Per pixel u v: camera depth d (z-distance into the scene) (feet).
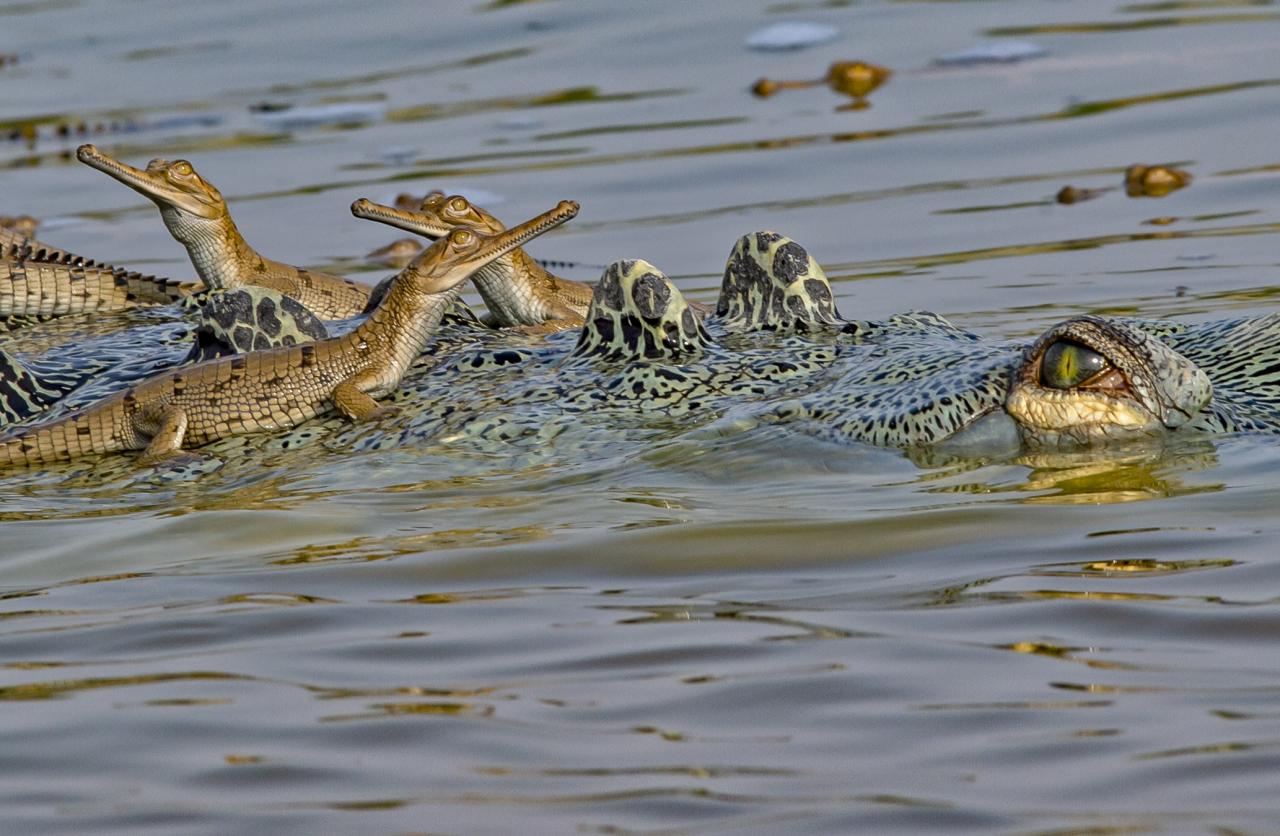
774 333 63.21
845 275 89.40
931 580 41.32
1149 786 29.76
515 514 49.14
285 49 165.68
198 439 59.26
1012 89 129.59
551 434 55.93
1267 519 44.27
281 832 29.50
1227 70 128.36
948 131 119.75
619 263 61.21
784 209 104.27
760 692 34.65
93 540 49.70
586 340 61.72
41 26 185.57
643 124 128.57
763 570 42.96
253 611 41.75
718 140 121.90
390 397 61.21
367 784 31.22
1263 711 32.48
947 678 34.94
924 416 52.75
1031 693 33.99
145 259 102.53
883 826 28.78
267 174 121.70
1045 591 39.86
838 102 130.72
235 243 84.79
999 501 47.34
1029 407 51.85
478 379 61.41
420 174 117.50
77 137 137.90
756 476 51.34
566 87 143.02
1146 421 51.55
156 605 42.83
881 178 109.81
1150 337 53.11
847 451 52.54
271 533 48.93
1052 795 29.60
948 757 31.30
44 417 62.49
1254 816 28.45
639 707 34.19
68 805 30.94
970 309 80.33
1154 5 153.28
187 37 174.50
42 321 79.77
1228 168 104.88
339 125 135.74
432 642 38.70
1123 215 96.89
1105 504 46.50
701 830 28.89
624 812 29.60
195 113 143.95
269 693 35.94
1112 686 34.09
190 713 35.01
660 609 40.27
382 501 51.47
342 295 86.33
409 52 161.17
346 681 36.42
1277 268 82.94
